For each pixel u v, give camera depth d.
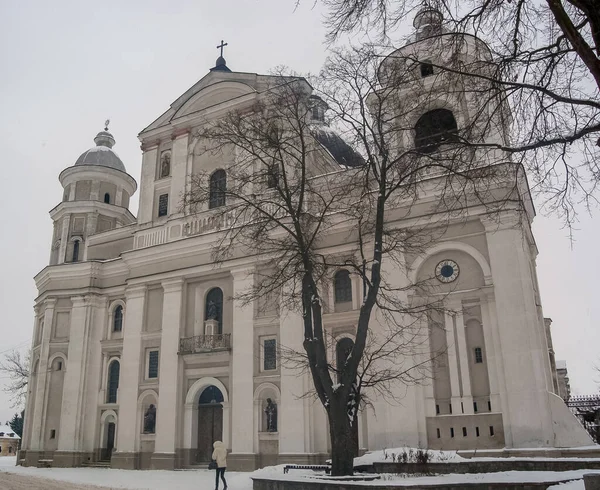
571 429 20.20
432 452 18.69
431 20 10.85
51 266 34.78
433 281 23.38
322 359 16.47
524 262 21.83
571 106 10.87
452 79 11.96
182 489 17.89
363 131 17.03
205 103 32.84
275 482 15.17
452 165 13.76
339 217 25.70
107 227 38.25
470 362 22.16
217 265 28.72
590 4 8.08
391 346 22.98
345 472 15.12
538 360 20.70
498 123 11.98
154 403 29.38
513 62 10.67
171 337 29.30
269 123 18.78
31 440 32.59
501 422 20.86
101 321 33.53
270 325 26.88
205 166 31.53
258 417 25.98
